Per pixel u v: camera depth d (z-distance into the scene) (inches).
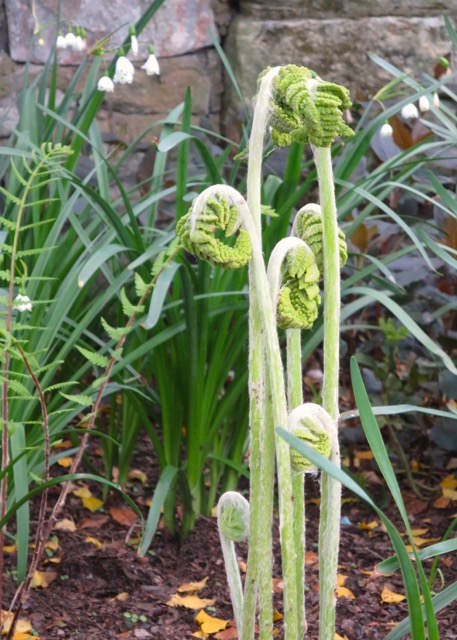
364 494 28.3
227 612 53.3
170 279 51.3
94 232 69.0
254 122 31.4
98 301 58.4
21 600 46.2
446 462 75.9
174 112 71.0
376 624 52.3
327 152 30.6
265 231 59.5
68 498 66.4
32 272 59.5
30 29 92.0
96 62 73.0
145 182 70.2
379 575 57.3
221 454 64.7
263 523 32.0
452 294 75.1
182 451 74.3
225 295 62.0
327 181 30.7
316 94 29.9
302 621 34.0
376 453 31.7
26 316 58.0
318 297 31.8
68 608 52.7
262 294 30.7
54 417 57.7
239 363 62.0
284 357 62.6
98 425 65.7
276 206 61.7
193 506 63.4
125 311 46.9
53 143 69.2
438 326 73.2
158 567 58.0
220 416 61.4
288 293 31.2
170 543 60.6
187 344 58.0
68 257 63.4
